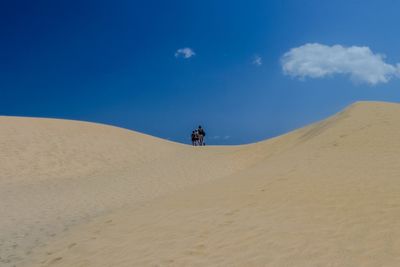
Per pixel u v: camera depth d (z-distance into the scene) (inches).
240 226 294.8
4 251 335.6
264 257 233.8
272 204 337.4
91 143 1146.0
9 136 1076.5
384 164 421.1
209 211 351.9
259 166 593.6
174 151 1237.1
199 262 243.1
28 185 738.8
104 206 524.7
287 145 979.3
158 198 476.7
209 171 841.5
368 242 231.0
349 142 591.2
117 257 278.7
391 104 861.2
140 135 1437.0
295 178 417.7
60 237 366.0
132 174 837.8
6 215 477.7
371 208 285.6
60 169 891.4
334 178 388.2
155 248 281.7
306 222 280.1
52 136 1147.3
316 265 212.5
